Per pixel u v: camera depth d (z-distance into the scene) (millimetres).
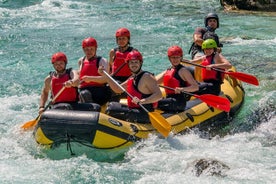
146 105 16219
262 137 17500
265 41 31500
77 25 36531
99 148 15445
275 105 20750
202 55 20734
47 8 43062
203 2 47219
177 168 14703
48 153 16016
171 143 16219
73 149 15781
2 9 41625
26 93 22578
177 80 17234
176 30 34875
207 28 21578
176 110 17297
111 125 15352
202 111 17750
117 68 18828
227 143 16750
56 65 16406
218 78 18734
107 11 42438
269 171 14367
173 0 48594
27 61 27484
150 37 32875
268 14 40688
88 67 17328
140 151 15742
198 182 13742
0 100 21469
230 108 18812
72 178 14250
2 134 17750
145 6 45062
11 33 33625
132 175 14414
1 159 15531
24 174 14438
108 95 17703
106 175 14438
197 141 16641
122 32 18500
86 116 15211
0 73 25328
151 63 26922
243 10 42656
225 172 14219
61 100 16375
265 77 24484
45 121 15281
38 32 34156
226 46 30406
